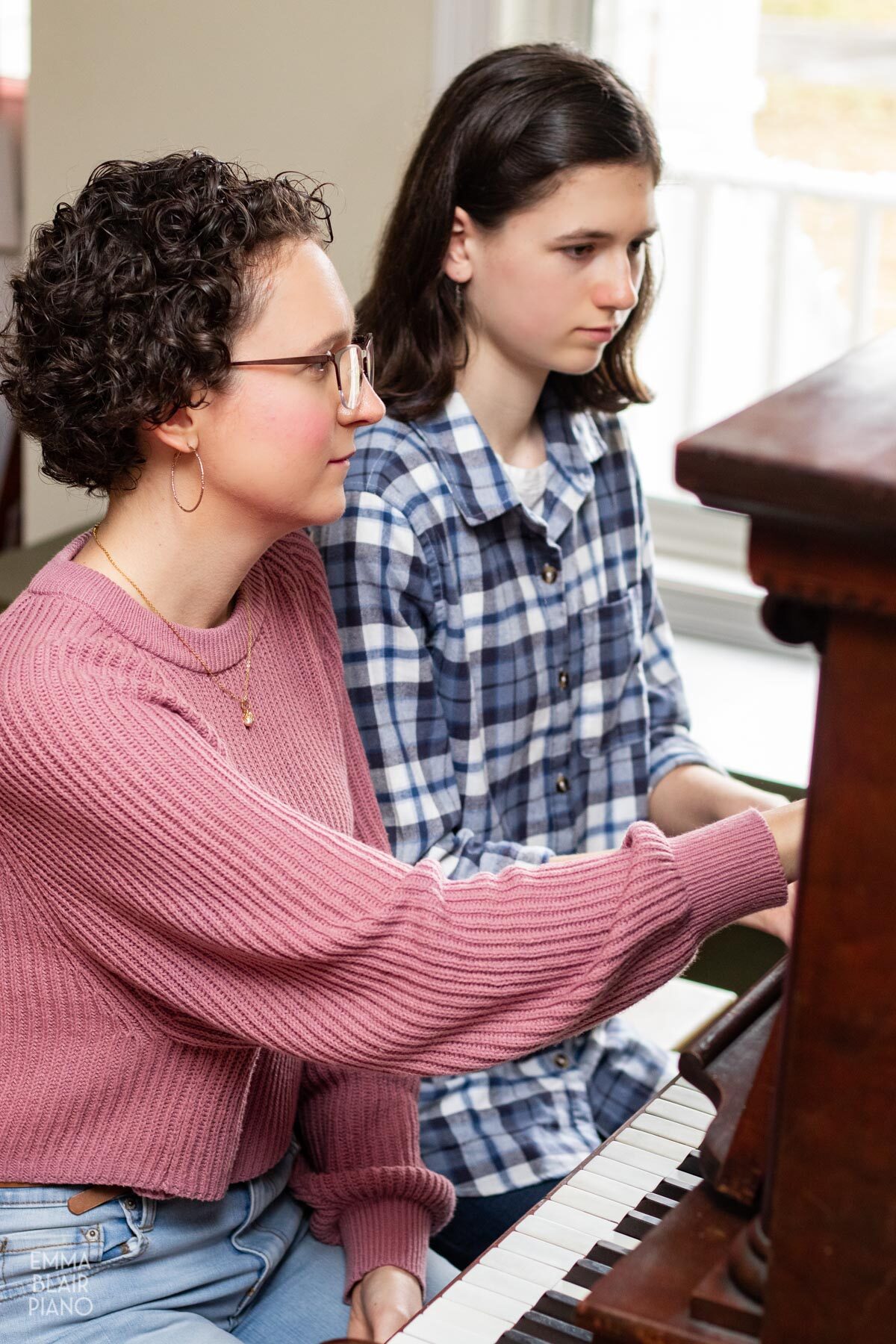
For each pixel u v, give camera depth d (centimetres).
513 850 151
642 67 257
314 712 130
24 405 114
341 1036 108
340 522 150
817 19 254
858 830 67
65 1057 115
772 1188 74
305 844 106
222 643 121
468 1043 107
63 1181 116
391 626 150
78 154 269
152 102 260
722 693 239
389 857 108
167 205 107
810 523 62
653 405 281
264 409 110
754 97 261
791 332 273
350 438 117
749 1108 80
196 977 110
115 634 113
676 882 104
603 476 170
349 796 132
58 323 110
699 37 257
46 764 105
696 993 208
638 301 165
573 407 166
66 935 112
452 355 154
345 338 115
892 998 67
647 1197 101
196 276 106
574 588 165
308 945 105
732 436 64
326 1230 135
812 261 267
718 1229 81
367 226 248
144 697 109
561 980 105
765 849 107
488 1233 148
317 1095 137
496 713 159
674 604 263
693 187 267
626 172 145
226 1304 125
